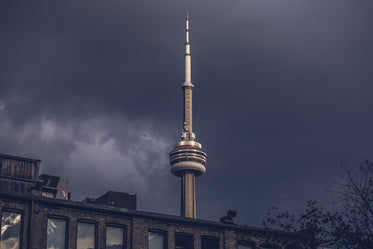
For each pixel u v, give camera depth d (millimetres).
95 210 51156
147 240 52219
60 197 58969
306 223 39906
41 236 48125
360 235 37250
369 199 36750
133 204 57500
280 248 42312
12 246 47094
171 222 53750
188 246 53812
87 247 49938
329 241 38688
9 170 51781
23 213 48312
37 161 53062
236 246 54875
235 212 57062
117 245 51219
